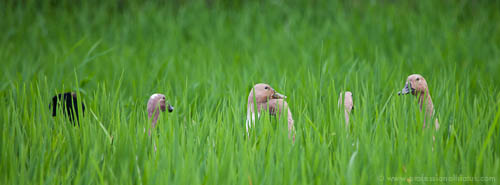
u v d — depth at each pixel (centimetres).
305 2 4044
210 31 3478
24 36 3400
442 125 1320
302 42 3064
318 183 1110
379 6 3891
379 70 2005
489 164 1147
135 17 3753
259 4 4103
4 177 1218
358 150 1224
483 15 3609
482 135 1341
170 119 1374
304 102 1673
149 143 1327
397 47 3000
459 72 2189
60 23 3666
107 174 1187
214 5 4141
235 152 1249
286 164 1158
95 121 1464
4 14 3831
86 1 4038
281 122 1345
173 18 3803
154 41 3262
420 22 3372
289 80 2025
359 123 1369
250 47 3016
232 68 2388
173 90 2109
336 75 2069
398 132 1318
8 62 2586
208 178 1124
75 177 1198
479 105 1574
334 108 1452
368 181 1131
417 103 1500
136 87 2114
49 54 2814
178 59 2662
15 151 1336
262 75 2256
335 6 3884
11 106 1602
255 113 1470
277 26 3638
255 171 1162
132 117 1449
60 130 1428
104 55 2756
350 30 3300
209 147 1270
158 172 1147
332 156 1302
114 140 1355
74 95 1678
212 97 1841
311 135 1384
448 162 1184
